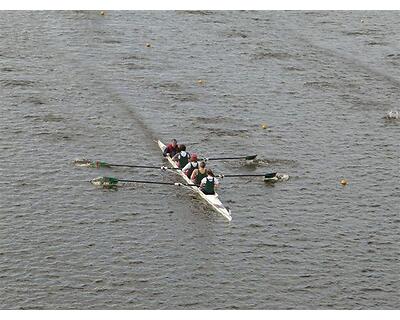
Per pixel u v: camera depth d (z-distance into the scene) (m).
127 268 82.31
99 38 153.75
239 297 78.25
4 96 125.31
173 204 95.25
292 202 96.38
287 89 133.12
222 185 100.19
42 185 98.50
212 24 164.25
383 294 79.25
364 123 120.88
